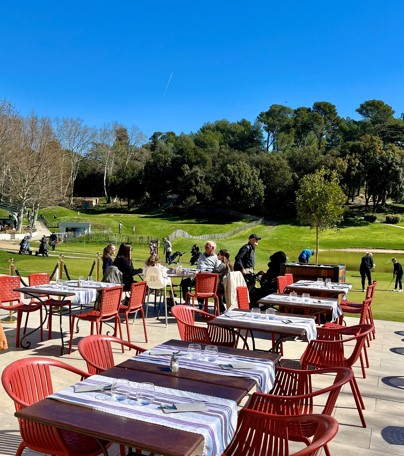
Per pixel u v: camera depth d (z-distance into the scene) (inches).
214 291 400.2
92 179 4242.1
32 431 123.2
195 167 3585.1
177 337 350.3
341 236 2664.9
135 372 141.9
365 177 3316.9
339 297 383.6
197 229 2827.3
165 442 95.0
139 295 329.7
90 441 127.1
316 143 4859.7
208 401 118.6
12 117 2177.7
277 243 2426.2
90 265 917.8
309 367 250.5
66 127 3730.3
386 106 5255.9
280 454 124.3
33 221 2399.1
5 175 2181.3
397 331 394.0
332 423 108.7
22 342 320.5
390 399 230.7
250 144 5132.9
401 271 748.6
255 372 144.4
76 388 124.2
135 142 4360.2
